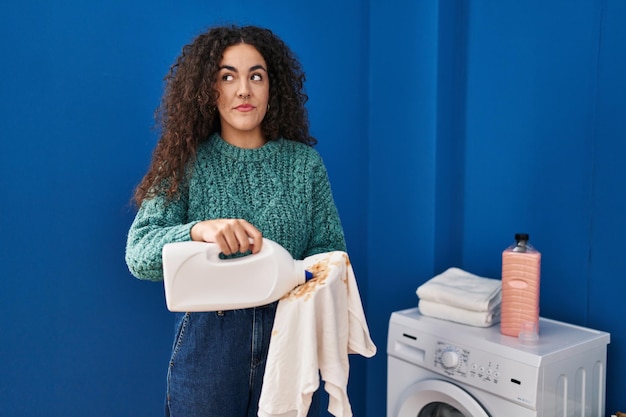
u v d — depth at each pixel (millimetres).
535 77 1753
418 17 1943
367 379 2164
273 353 1058
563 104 1685
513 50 1807
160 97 1649
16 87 1456
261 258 1033
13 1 1438
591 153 1624
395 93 2039
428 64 1923
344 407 1065
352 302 1131
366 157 2137
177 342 1216
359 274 2150
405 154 2020
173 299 1008
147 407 1691
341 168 2055
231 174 1251
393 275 2092
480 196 1938
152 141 1647
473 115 1942
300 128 1412
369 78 2109
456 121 1981
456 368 1528
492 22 1861
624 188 1558
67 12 1506
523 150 1797
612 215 1587
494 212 1896
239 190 1247
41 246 1514
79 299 1572
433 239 1938
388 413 1773
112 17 1564
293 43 1885
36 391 1529
